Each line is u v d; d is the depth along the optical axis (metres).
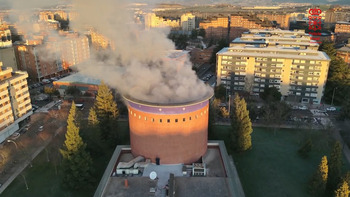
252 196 54.25
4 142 76.81
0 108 75.50
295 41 135.38
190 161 49.25
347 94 100.88
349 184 48.59
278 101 92.62
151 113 45.69
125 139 75.81
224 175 46.22
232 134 68.44
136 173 46.06
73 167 53.03
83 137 64.25
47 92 107.50
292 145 73.50
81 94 108.44
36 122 88.56
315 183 53.41
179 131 46.66
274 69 106.00
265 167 63.62
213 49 161.00
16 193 55.94
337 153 53.66
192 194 41.06
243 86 112.06
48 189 56.53
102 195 40.91
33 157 68.81
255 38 142.50
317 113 95.62
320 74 101.12
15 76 82.88
